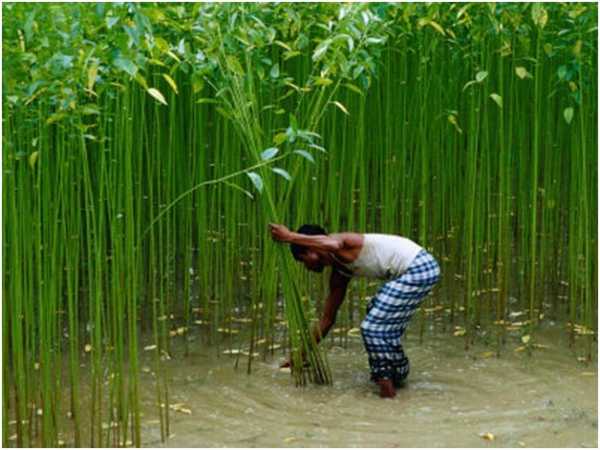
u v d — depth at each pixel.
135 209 7.67
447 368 7.22
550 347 7.57
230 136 7.52
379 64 7.86
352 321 7.98
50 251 5.92
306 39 6.69
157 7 6.08
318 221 7.93
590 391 6.79
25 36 5.46
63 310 7.64
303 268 7.02
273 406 6.50
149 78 7.58
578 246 7.55
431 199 8.74
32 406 5.80
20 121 5.65
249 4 6.75
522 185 8.01
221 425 6.18
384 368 6.60
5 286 6.30
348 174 8.23
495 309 8.27
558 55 7.91
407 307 6.59
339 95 7.87
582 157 7.30
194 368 7.13
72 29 5.24
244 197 8.13
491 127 8.55
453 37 7.72
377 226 9.20
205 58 6.62
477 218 7.76
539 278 7.98
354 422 6.25
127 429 5.95
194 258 8.74
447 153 8.22
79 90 5.52
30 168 6.20
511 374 7.09
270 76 7.20
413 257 6.57
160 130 7.91
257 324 7.70
